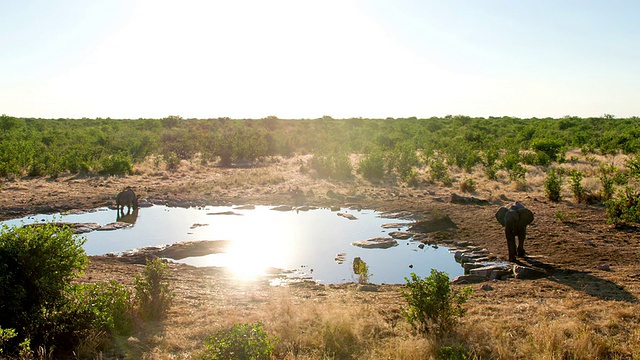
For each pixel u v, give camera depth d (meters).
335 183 26.98
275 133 54.97
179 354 6.52
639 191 17.25
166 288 8.33
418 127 69.94
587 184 21.61
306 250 14.13
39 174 27.91
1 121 53.47
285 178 29.00
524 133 52.22
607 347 6.42
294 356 6.45
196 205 21.73
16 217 18.56
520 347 6.56
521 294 9.30
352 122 86.56
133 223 17.97
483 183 25.14
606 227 15.01
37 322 6.53
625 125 55.28
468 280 10.70
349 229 16.92
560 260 12.02
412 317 7.48
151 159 39.22
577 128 56.62
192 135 48.72
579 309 8.04
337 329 7.13
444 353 6.39
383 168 30.36
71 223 17.30
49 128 58.94
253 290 10.23
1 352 5.78
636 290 9.13
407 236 15.65
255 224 17.80
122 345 6.77
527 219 12.25
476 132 51.28
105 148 37.31
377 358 6.40
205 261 13.09
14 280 6.76
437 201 21.12
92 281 10.30
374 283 11.18
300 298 9.48
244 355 5.94
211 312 8.35
